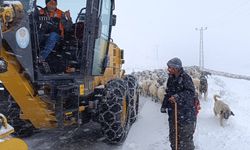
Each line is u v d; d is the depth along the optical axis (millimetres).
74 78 3305
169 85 3410
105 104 3904
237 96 9266
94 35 3402
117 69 5410
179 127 3355
